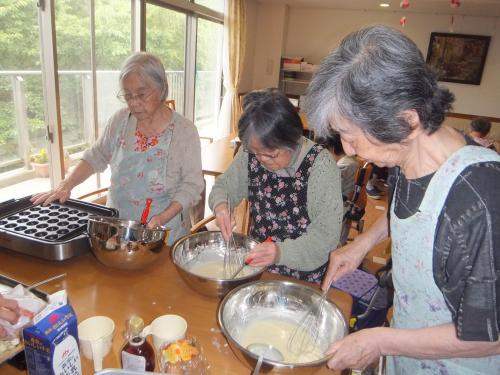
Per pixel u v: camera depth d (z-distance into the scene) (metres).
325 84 0.61
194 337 0.82
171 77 4.59
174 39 4.45
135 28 3.64
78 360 0.71
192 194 1.52
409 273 0.75
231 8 5.21
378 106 0.56
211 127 6.06
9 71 2.83
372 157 0.68
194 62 4.83
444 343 0.64
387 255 3.15
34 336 0.64
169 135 1.52
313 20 6.56
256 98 1.06
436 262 0.66
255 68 6.84
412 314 0.78
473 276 0.58
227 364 0.81
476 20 5.86
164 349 0.74
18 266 1.13
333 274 1.00
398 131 0.59
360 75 0.56
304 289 0.97
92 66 3.20
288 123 1.02
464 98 6.16
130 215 1.58
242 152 1.37
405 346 0.68
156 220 1.34
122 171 1.56
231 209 1.38
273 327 0.95
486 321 0.58
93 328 0.83
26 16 2.63
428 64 0.59
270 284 0.98
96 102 3.31
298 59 6.59
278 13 6.46
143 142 1.53
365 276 1.99
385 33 0.58
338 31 6.51
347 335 0.77
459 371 0.77
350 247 1.04
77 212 1.33
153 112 1.43
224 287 0.99
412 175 0.71
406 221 0.72
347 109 0.59
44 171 3.31
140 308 0.97
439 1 4.97
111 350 0.82
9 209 1.31
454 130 0.71
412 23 6.13
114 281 1.08
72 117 3.16
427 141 0.67
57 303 0.69
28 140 3.16
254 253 1.06
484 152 0.63
